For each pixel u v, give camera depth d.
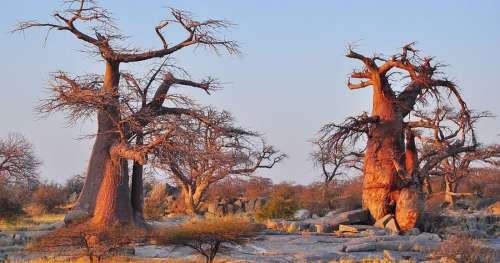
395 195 31.88
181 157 27.08
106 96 27.23
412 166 32.31
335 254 22.89
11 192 42.69
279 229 31.84
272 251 23.69
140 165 29.19
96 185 28.00
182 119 28.02
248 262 20.86
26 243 26.33
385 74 33.09
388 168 32.16
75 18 28.11
